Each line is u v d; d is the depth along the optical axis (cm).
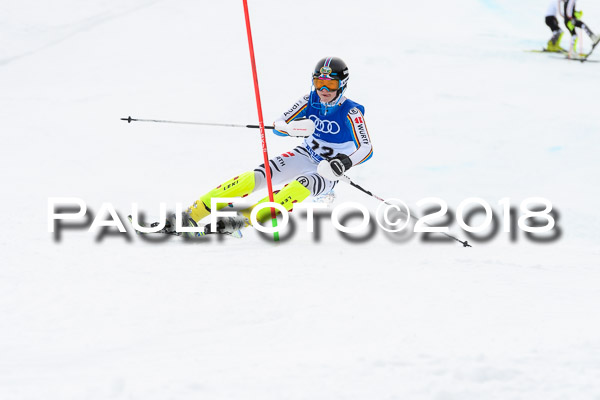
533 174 2831
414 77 4431
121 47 5247
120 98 3981
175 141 3222
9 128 3403
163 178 2638
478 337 920
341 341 920
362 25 5916
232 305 1108
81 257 1426
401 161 2948
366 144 1770
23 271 1307
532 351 846
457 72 4591
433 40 5556
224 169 2806
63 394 708
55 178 2577
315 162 1859
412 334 941
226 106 3806
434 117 3612
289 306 1101
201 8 6291
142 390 716
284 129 1798
